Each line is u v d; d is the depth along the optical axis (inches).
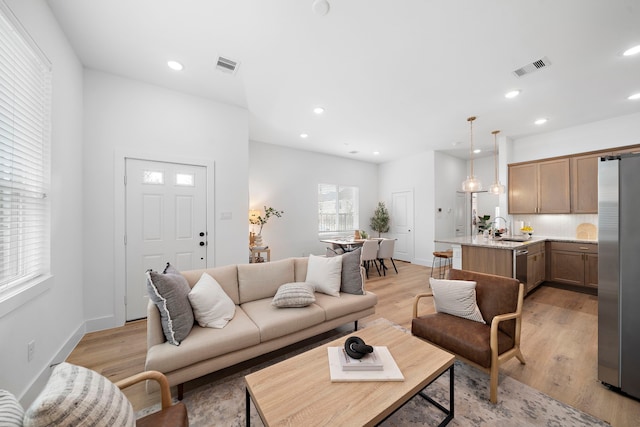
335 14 76.3
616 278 66.7
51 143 76.3
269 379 51.6
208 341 67.3
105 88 108.7
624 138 152.2
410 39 87.0
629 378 64.7
